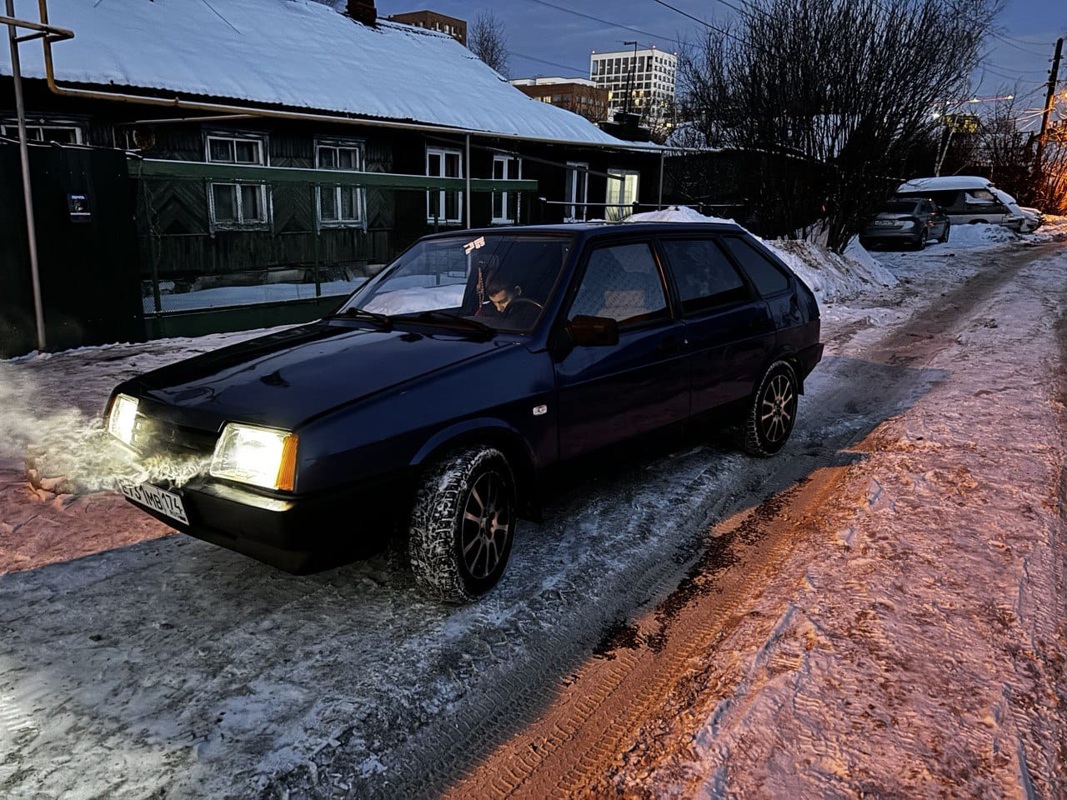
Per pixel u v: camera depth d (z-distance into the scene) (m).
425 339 3.32
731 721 2.22
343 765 2.19
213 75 10.91
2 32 9.33
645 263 3.89
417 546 2.84
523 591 3.17
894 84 13.93
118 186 7.90
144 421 2.93
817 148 14.44
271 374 2.96
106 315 8.02
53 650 2.70
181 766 2.15
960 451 4.65
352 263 13.30
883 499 3.93
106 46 10.07
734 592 3.19
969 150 38.19
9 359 7.34
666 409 3.89
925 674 2.42
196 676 2.57
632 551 3.56
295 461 2.51
